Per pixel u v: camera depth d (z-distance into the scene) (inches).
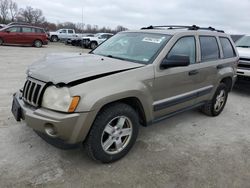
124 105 121.2
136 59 139.6
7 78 287.7
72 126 104.1
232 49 208.8
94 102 105.7
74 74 110.0
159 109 139.9
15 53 573.0
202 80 169.0
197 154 138.6
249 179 118.6
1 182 103.8
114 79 115.2
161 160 129.6
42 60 139.5
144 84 125.8
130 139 128.4
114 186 107.4
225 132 172.9
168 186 109.8
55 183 106.2
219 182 115.0
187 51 155.9
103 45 173.5
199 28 180.5
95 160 119.7
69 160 123.3
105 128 116.3
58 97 105.3
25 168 114.2
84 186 106.0
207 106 193.5
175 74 143.0
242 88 321.7
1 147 129.2
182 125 179.2
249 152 145.1
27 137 141.1
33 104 112.7
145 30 164.1
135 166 122.8
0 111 175.9
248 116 211.2
